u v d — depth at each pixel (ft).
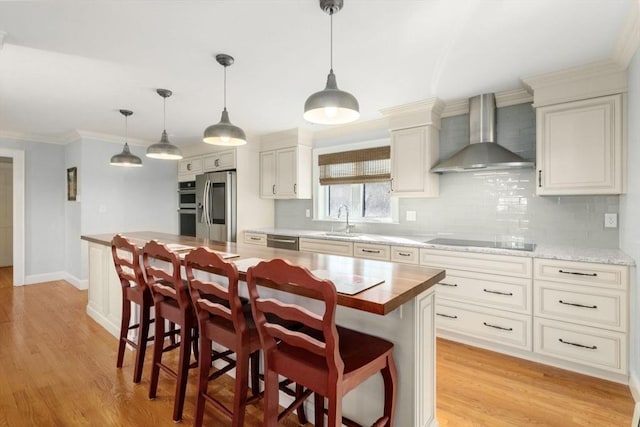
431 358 5.35
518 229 10.03
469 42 6.87
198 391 5.61
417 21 6.10
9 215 20.43
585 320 7.43
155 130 14.57
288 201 16.31
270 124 13.61
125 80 8.87
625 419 6.04
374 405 5.22
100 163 15.70
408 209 12.28
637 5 5.56
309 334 5.06
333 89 5.55
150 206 17.62
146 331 7.30
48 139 16.19
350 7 5.67
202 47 7.09
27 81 8.91
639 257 6.50
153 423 5.95
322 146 14.88
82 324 10.68
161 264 8.79
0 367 7.90
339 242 11.71
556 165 8.48
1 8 5.64
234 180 15.17
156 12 5.82
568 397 6.71
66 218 16.70
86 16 5.92
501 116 10.15
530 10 5.76
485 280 8.75
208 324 5.55
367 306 3.99
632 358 6.88
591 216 8.93
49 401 6.57
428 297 5.23
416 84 9.17
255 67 8.07
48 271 16.44
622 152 7.66
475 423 5.94
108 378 7.43
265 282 4.84
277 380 4.59
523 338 8.23
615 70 7.68
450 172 11.27
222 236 15.28
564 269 7.65
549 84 8.54
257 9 5.74
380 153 12.88
